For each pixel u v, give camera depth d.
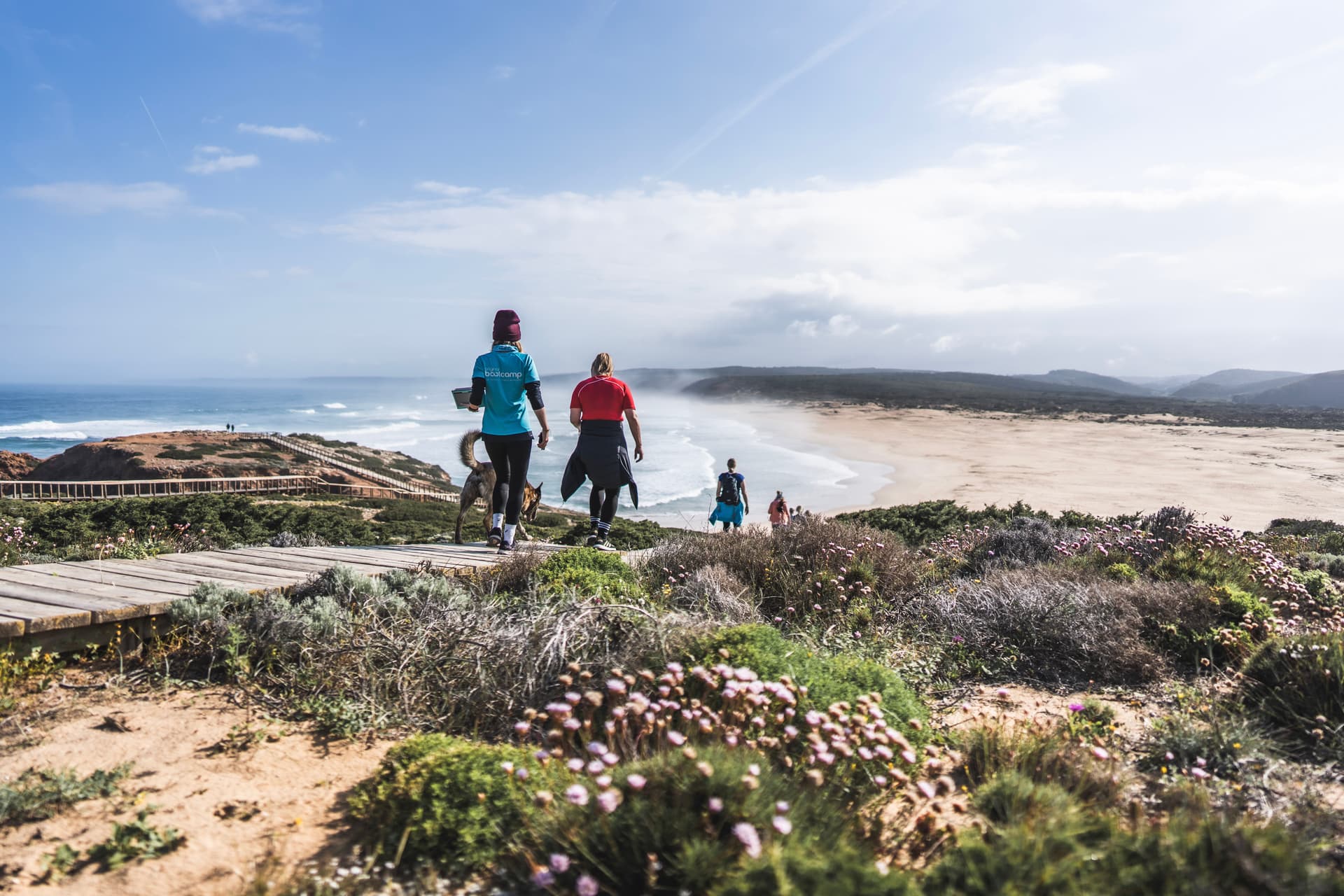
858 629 6.11
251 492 32.75
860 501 35.91
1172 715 4.29
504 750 2.93
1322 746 3.74
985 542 10.45
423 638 4.26
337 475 41.12
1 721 3.40
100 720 3.49
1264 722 4.12
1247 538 11.48
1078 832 2.18
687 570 7.26
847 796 2.96
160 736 3.36
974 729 3.89
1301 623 6.20
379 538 15.95
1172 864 1.91
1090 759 3.33
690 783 2.35
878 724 2.98
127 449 39.59
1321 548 12.19
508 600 5.19
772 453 60.53
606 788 2.37
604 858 2.25
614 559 6.09
